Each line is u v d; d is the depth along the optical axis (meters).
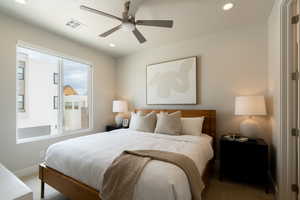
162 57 3.60
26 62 2.90
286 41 1.74
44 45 2.84
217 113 2.94
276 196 1.92
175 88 3.35
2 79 2.34
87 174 1.52
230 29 2.82
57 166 1.82
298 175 1.59
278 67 1.87
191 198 1.22
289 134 1.72
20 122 2.80
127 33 2.96
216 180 2.39
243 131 2.49
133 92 4.09
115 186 1.27
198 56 3.13
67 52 3.23
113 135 2.51
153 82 3.67
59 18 2.46
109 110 4.22
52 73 3.29
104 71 4.09
